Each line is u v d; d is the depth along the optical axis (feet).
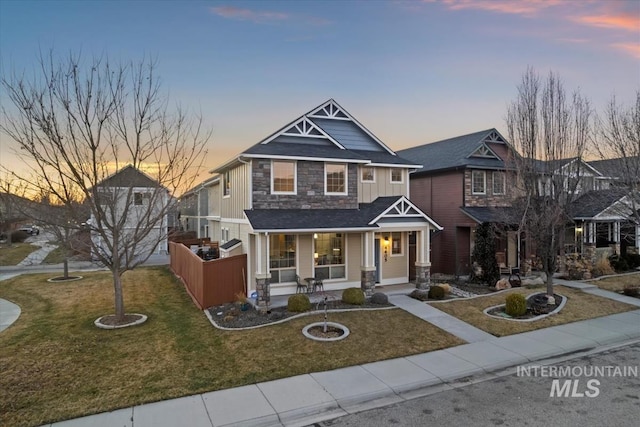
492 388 22.89
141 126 38.42
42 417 18.89
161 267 73.82
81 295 47.65
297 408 20.03
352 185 50.83
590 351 29.27
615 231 67.67
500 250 62.08
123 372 24.31
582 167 46.24
